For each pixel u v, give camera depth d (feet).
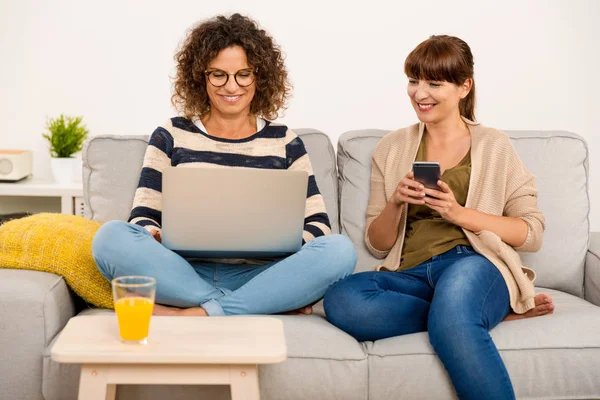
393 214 6.63
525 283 6.02
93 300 5.97
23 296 5.32
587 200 7.27
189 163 6.69
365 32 10.88
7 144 10.78
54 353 4.16
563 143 7.34
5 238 5.93
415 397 5.38
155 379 4.32
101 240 5.64
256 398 4.36
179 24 10.68
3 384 5.31
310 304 6.14
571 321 5.75
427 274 6.30
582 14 11.02
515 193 6.59
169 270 5.70
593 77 11.14
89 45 10.66
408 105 11.02
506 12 10.95
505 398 5.10
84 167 7.13
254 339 4.51
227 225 5.60
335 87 10.96
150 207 6.51
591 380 5.50
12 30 10.59
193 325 4.78
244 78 6.76
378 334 5.74
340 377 5.32
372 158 7.27
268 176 5.52
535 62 11.06
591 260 7.06
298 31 10.84
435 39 6.66
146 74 10.74
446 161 6.84
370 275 6.07
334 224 7.23
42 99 10.73
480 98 11.08
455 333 5.24
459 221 6.28
